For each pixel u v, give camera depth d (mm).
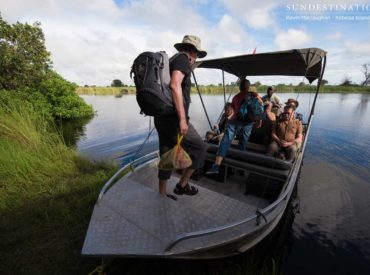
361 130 10195
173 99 1931
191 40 2113
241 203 2666
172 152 2115
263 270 2609
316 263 2889
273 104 5297
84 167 5445
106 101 29625
